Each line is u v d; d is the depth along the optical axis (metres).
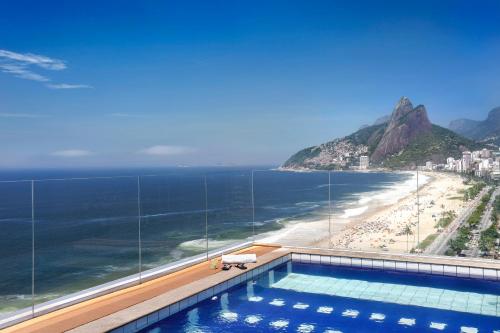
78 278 17.97
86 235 25.94
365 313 8.40
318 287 10.07
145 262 20.48
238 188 14.19
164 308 7.78
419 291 9.69
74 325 6.81
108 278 17.84
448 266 10.48
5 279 17.30
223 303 8.98
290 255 12.41
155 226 29.66
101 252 22.95
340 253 11.98
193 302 8.53
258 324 7.87
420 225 13.98
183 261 11.04
